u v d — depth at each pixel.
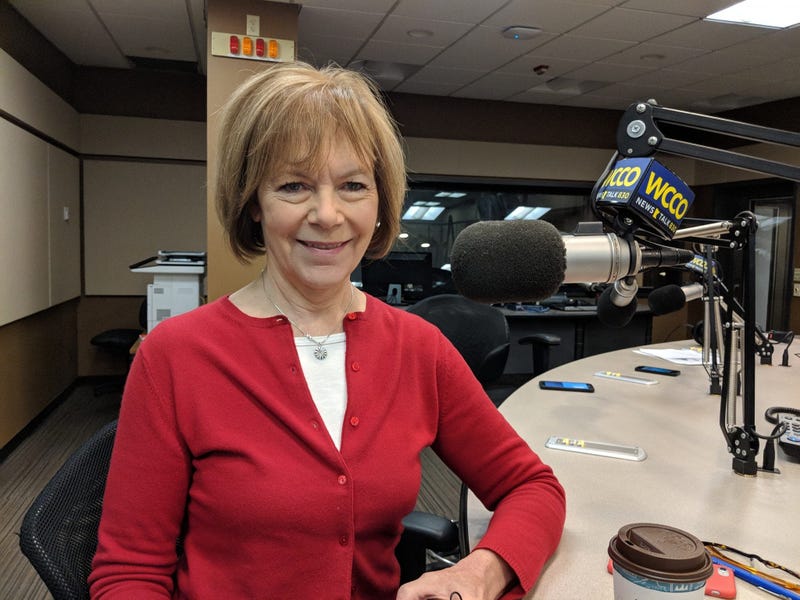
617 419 1.52
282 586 0.75
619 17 3.43
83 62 4.71
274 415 0.78
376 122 0.81
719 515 0.96
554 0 3.21
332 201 0.78
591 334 5.56
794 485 1.09
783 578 0.77
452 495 2.92
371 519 0.80
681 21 3.48
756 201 5.56
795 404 1.69
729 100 5.43
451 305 2.51
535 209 5.96
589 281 0.92
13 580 2.17
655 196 0.89
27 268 3.71
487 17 3.47
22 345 3.75
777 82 4.73
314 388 0.83
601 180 0.95
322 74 0.82
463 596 0.70
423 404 0.90
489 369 2.43
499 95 5.39
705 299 1.74
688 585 0.58
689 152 0.91
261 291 0.88
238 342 0.82
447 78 4.83
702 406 1.65
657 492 1.06
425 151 5.46
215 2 3.15
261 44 3.20
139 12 3.54
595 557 0.84
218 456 0.77
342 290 0.88
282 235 0.80
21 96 3.56
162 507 0.77
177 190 5.12
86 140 4.89
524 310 5.29
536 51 4.09
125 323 5.16
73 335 4.97
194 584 0.76
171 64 4.72
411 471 0.84
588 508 0.99
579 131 5.82
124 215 5.04
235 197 0.85
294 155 0.76
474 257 0.86
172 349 0.80
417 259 5.14
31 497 2.89
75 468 0.87
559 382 1.91
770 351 2.30
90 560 0.83
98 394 4.67
